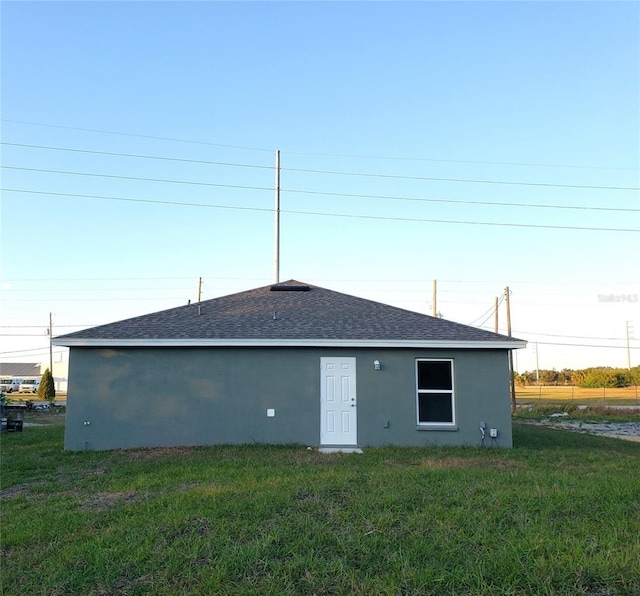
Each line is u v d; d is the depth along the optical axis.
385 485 8.41
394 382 14.93
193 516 6.99
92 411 14.66
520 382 100.69
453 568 5.47
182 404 14.76
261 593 5.16
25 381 81.00
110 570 5.67
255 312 16.86
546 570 5.34
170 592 5.22
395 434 14.76
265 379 14.88
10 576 5.67
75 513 7.68
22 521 7.49
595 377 81.88
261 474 9.94
